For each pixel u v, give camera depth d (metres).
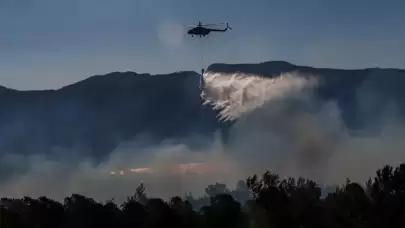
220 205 31.73
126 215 32.22
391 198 31.42
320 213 31.08
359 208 31.36
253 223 31.34
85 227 31.84
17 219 31.17
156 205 32.12
